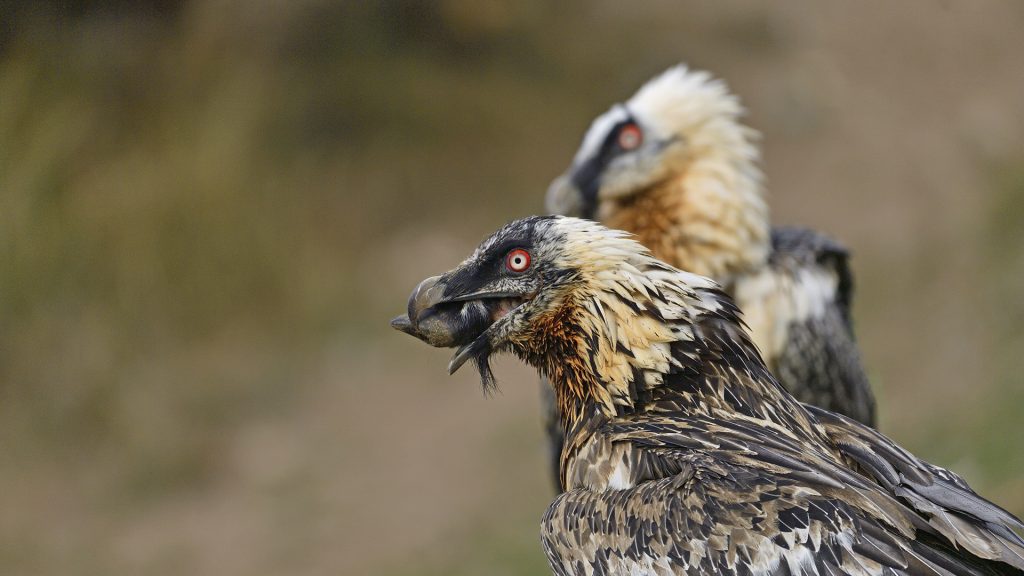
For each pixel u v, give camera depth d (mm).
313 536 14016
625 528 5555
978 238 18438
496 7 23766
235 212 18453
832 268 9312
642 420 6027
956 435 13039
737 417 5969
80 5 19578
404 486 14852
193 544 14008
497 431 15836
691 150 9188
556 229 6375
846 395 9062
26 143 17469
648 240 9258
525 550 12938
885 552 5020
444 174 21281
